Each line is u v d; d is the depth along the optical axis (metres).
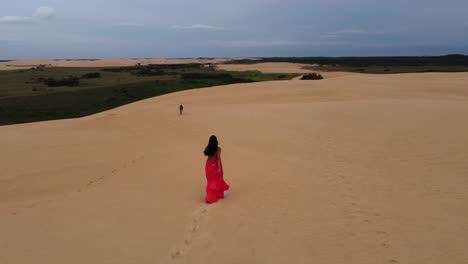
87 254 5.16
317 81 44.22
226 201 7.32
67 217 6.77
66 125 27.72
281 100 33.19
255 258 4.92
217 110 25.53
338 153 10.84
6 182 12.26
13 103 48.59
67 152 16.84
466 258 4.79
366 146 11.30
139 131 21.84
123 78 86.12
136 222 6.36
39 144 19.06
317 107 20.81
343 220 6.06
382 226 5.80
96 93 57.53
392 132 12.77
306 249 5.12
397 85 36.69
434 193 7.20
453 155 9.56
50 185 11.54
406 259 4.80
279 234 5.61
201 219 6.38
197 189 8.63
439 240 5.29
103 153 16.25
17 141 20.11
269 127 16.39
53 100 51.19
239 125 17.97
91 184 10.82
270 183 8.39
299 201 7.05
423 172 8.51
